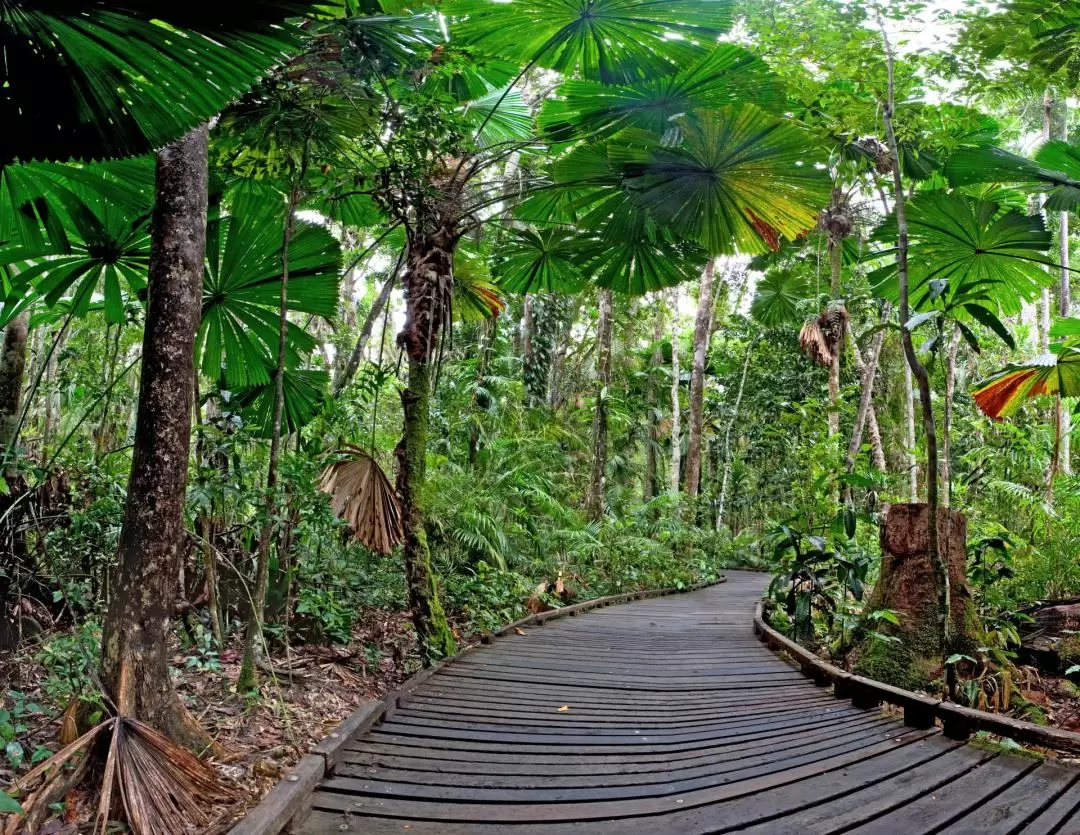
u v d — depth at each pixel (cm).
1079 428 961
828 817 276
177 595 445
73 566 414
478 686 480
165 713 287
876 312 1486
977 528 823
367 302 1489
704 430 2397
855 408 1335
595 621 820
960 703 445
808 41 588
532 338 1402
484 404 1134
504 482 1013
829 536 779
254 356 518
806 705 455
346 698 438
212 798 264
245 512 506
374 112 461
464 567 807
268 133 424
